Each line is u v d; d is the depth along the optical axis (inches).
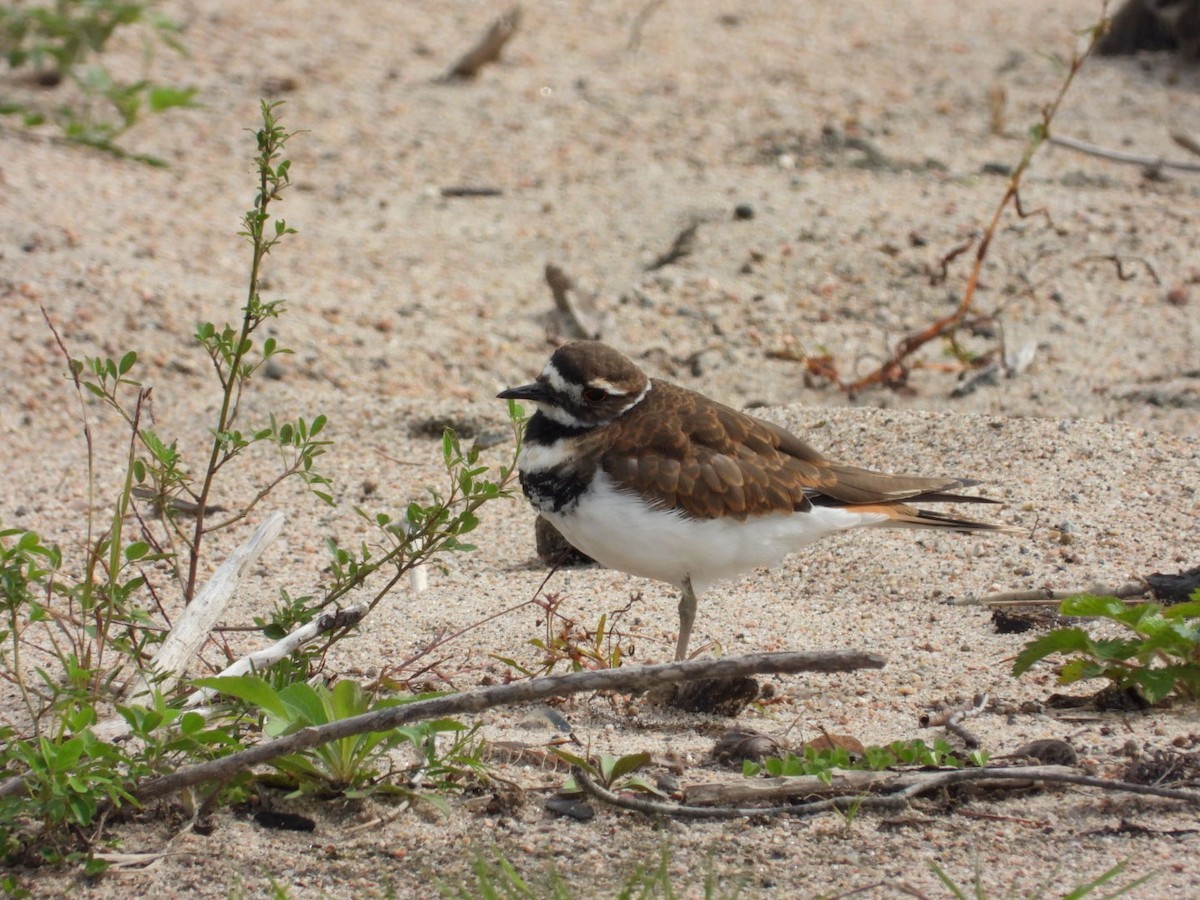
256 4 986.7
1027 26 964.0
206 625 329.1
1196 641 302.2
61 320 565.0
